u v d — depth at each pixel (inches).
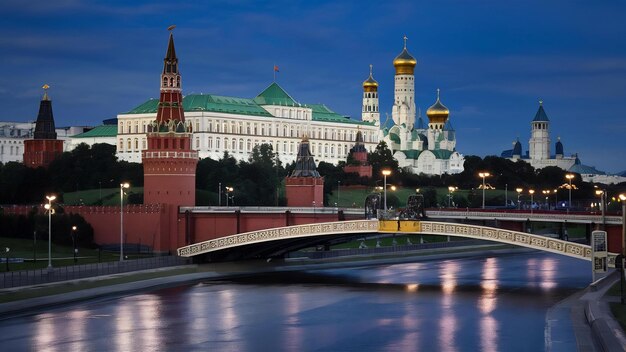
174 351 7391.7
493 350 7303.2
